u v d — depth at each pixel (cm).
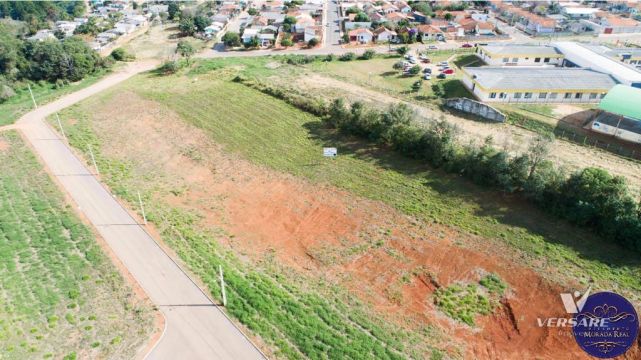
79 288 3709
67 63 9006
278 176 5534
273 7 14888
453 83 8525
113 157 5981
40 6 15812
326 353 3178
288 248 4347
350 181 5388
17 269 3925
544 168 4831
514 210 4775
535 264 4041
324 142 6291
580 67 8594
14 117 7269
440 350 3288
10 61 8788
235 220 4756
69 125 6962
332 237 4481
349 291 3806
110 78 9319
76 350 3148
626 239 4172
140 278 3825
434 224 4609
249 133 6619
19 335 3256
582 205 4403
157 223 4588
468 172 5303
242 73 9088
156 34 13238
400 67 9400
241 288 3716
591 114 6962
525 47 9619
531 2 15138
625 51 9444
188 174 5612
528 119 6812
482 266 4053
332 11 15238
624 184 4416
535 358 3275
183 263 4000
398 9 14212
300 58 10119
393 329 3441
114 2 18212
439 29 11688
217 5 16850
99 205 4881
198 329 3334
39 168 5669
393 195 5097
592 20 12950
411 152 5803
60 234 4397
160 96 8056
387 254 4225
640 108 6138
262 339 3262
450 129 5594
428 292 3809
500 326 3516
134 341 3228
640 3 14338
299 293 3738
